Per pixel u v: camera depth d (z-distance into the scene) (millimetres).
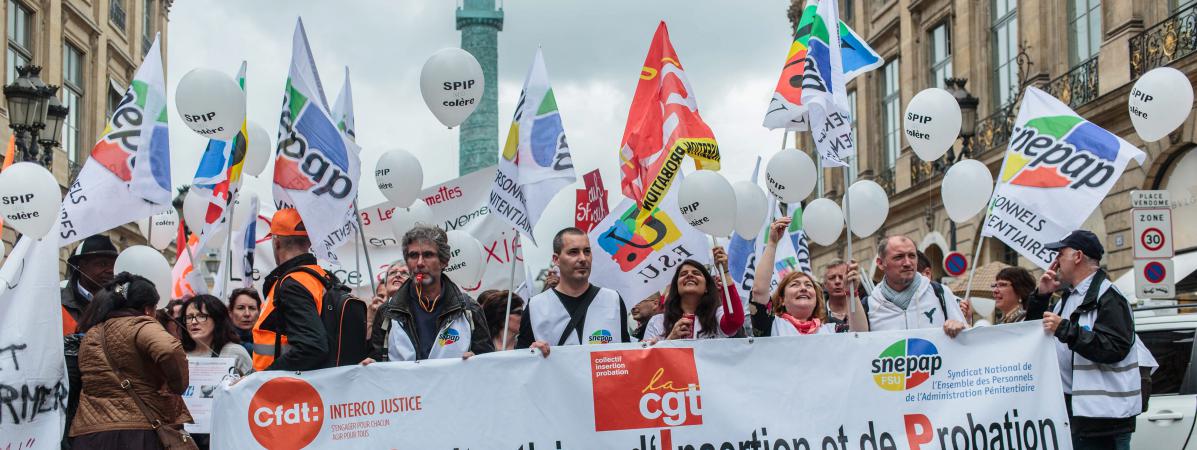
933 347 6711
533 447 6465
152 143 8992
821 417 6609
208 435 7793
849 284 7430
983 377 6699
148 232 11742
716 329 7289
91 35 29703
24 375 6508
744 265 10508
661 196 8227
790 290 7730
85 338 6453
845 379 6645
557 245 7309
